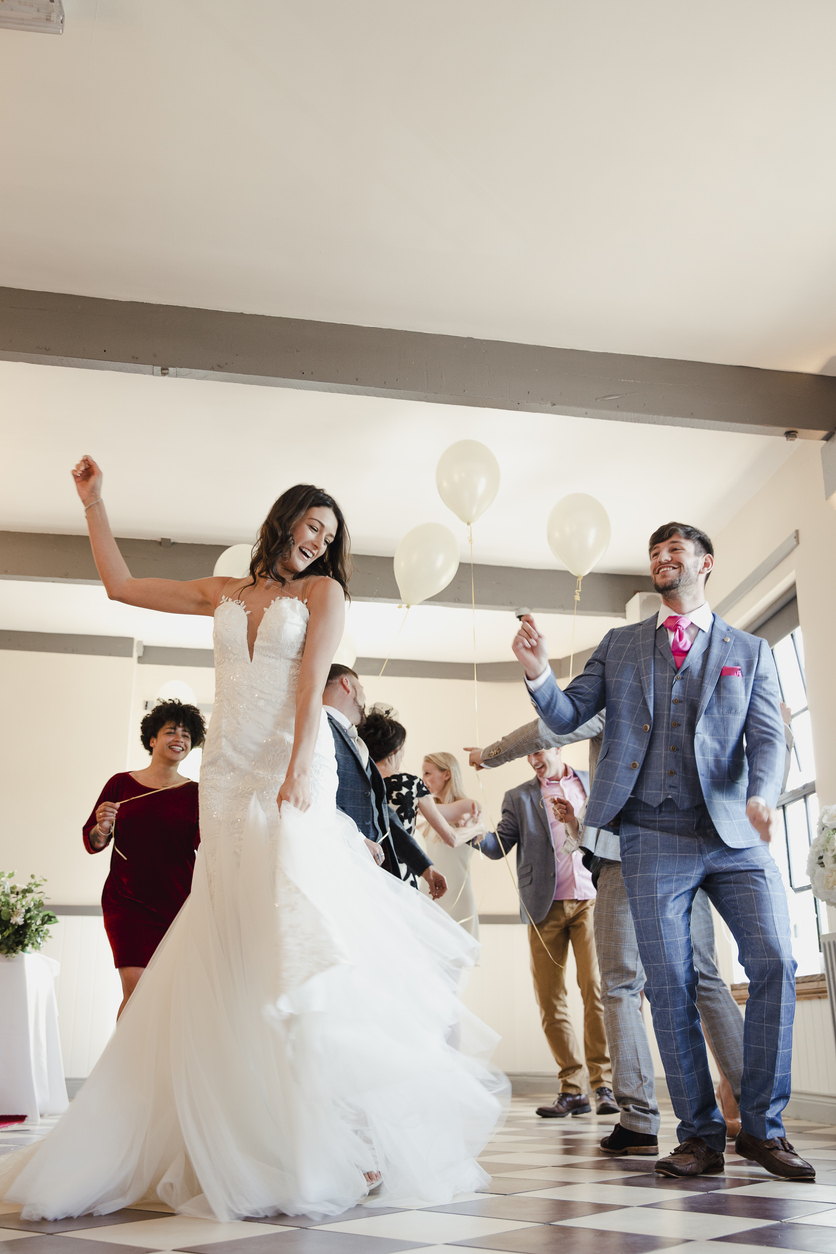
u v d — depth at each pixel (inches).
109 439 201.8
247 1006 67.5
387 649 320.2
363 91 120.9
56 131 127.2
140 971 116.3
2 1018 187.0
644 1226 57.9
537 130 126.6
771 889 87.0
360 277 155.9
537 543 249.0
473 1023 79.2
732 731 91.1
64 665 305.9
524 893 187.2
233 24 112.0
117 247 149.8
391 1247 50.7
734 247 148.6
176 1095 63.9
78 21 111.3
